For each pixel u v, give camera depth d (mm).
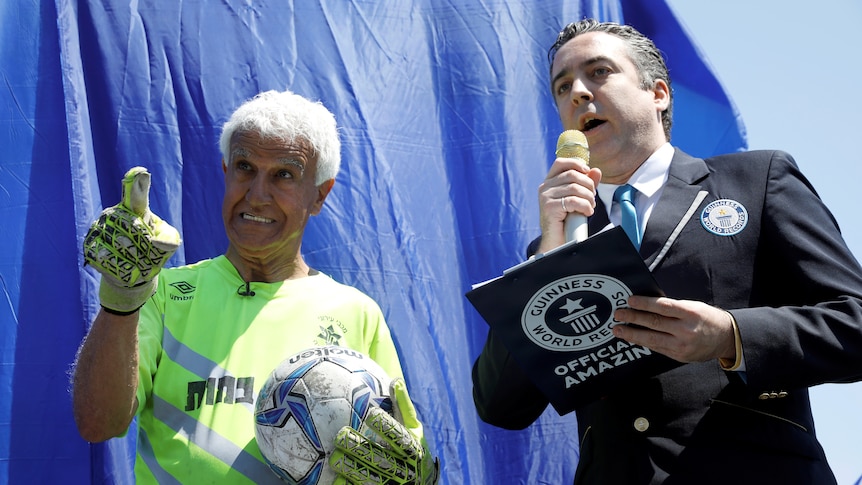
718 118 4770
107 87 4227
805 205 2914
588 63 3365
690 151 4762
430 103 4547
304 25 4492
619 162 3279
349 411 2777
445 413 4074
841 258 2814
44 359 3850
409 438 2773
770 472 2689
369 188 4324
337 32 4516
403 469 2746
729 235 2922
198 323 3203
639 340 2605
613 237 2422
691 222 2975
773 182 2969
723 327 2611
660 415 2807
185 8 4395
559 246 2578
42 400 3811
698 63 4828
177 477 2951
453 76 4598
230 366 3117
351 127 4391
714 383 2803
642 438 2805
